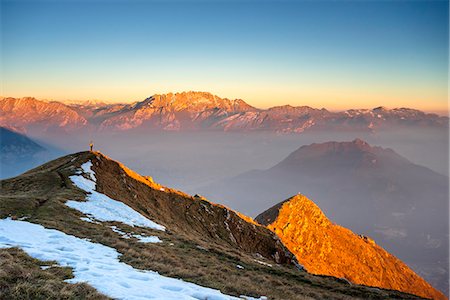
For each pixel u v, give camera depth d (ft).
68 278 55.88
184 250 113.09
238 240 276.62
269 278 98.17
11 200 135.33
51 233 94.63
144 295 51.29
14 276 50.90
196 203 297.94
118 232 120.78
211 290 65.87
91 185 204.33
